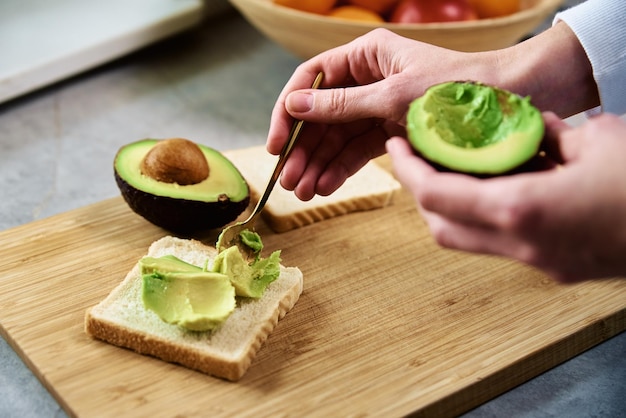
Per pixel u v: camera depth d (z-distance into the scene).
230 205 0.77
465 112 0.61
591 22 0.72
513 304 0.74
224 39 1.17
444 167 0.58
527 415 0.67
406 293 0.75
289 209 0.81
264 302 0.71
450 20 0.95
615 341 0.74
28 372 0.70
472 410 0.68
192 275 0.69
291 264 0.77
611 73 0.73
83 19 1.07
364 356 0.69
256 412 0.65
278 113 0.77
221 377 0.67
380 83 0.71
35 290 0.74
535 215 0.56
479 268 0.77
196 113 1.02
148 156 0.77
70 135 0.97
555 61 0.73
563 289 0.75
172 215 0.76
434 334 0.71
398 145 0.60
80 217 0.81
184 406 0.65
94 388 0.66
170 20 1.08
